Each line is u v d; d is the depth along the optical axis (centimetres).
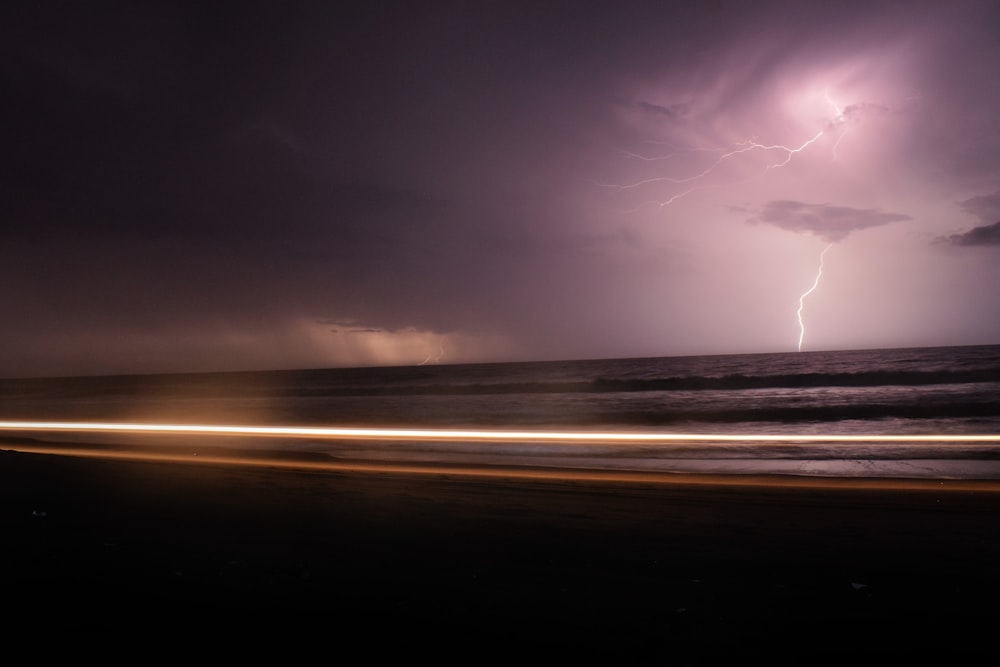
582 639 395
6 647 340
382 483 1143
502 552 644
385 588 495
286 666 332
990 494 1030
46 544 578
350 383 7331
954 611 463
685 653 378
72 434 2464
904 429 2100
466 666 345
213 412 3638
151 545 607
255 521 766
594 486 1119
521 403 3519
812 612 460
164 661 331
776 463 1457
